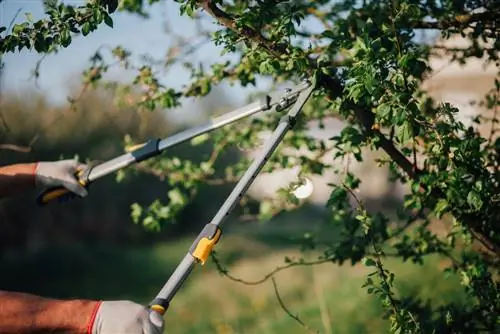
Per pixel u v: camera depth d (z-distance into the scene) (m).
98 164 2.97
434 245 3.18
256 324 6.49
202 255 2.29
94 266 11.03
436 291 5.49
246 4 2.98
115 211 13.23
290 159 3.56
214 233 2.32
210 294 7.77
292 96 2.64
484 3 2.86
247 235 12.12
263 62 2.55
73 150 11.64
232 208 2.37
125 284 9.60
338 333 5.63
